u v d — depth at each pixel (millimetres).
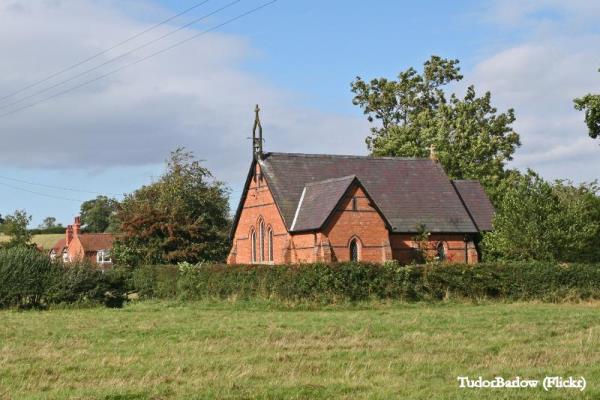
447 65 96562
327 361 23984
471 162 90812
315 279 47781
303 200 63000
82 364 23859
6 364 24062
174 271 53781
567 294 51125
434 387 19969
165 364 23734
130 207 71188
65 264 50656
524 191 58312
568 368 22469
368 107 98000
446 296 49688
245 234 68125
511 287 51156
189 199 79312
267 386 20062
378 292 48594
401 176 69312
